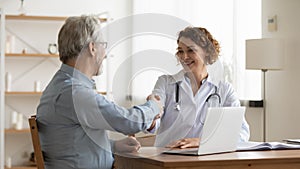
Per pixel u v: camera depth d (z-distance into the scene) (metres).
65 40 2.43
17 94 6.25
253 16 5.62
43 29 6.57
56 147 2.43
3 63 6.14
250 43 4.96
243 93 5.52
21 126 6.29
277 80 5.25
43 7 6.56
